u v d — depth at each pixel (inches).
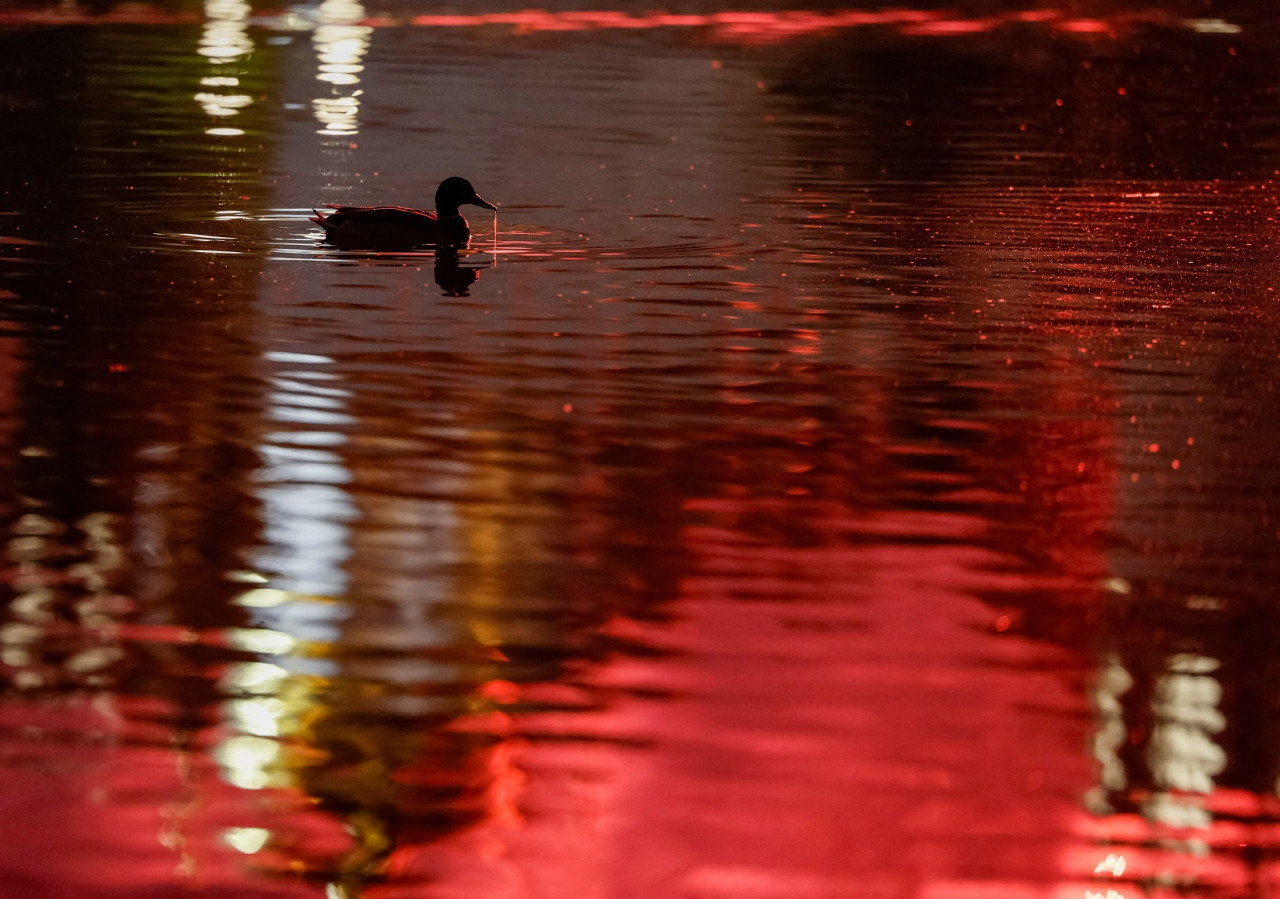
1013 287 810.8
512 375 651.5
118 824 348.8
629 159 1177.4
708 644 429.7
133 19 1962.4
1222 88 1567.4
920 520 513.3
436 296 775.1
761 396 630.5
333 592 458.6
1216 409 622.2
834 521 510.9
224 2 2161.7
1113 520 513.0
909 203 1029.2
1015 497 532.1
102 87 1464.1
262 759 374.3
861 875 335.9
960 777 369.7
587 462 557.9
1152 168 1171.9
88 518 506.0
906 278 827.4
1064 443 581.9
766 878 333.7
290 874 332.8
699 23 2022.6
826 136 1286.9
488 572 471.5
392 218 889.5
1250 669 421.4
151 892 326.0
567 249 887.1
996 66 1685.5
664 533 501.0
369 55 1716.3
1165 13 2151.8
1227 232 955.3
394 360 668.7
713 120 1352.1
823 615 446.6
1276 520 514.6
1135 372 668.1
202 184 1061.8
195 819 351.3
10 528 496.7
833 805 359.6
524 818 352.5
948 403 626.2
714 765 372.8
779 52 1760.6
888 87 1542.8
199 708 397.1
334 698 400.2
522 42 1828.2
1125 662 423.5
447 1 2230.6
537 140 1253.1
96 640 430.3
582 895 326.3
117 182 1056.8
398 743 381.1
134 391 622.5
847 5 2228.1
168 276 802.2
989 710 398.6
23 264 817.5
